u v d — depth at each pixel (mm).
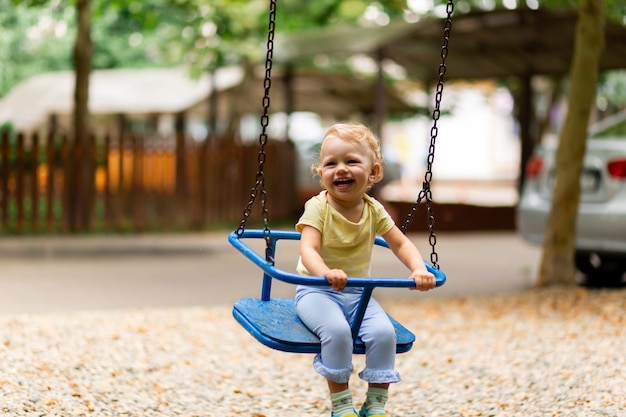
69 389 6684
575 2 15727
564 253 12234
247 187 22516
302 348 4930
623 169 12195
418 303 11281
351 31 22250
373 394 5094
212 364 7922
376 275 14086
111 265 15281
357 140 5133
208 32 24250
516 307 10797
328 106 29719
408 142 60938
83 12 19656
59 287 12711
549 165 13109
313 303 5094
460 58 22516
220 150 21812
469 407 6656
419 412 6574
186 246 17938
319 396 7039
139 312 10273
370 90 28266
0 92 38562
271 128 36438
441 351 8539
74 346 8172
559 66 22891
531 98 23500
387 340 5008
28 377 6891
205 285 13141
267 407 6695
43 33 36719
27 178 19781
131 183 20328
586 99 11945
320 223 5137
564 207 12164
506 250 18281
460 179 57219
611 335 9055
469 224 24062
